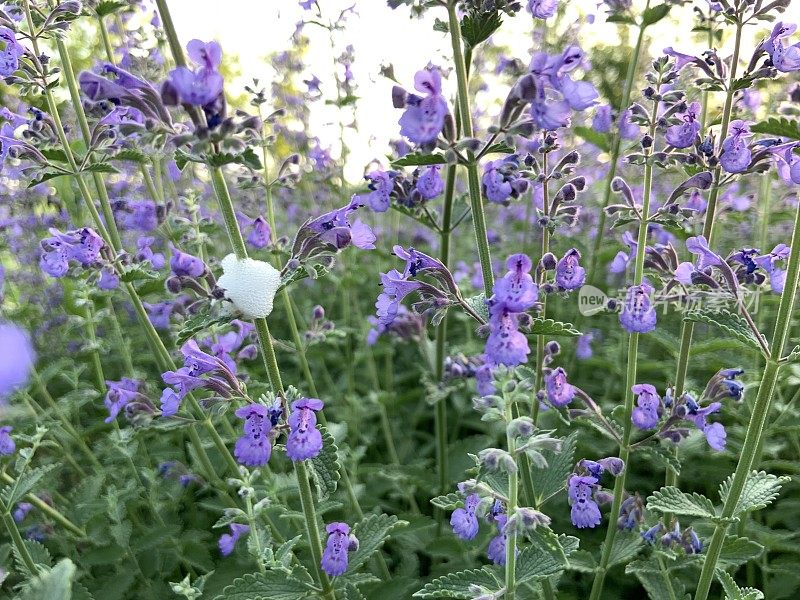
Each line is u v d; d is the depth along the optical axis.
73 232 0.24
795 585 0.24
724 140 0.19
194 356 0.17
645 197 0.20
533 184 0.23
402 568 0.26
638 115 0.20
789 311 0.16
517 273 0.15
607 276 0.43
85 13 0.25
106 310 0.31
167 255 0.34
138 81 0.15
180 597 0.25
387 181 0.24
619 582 0.25
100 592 0.25
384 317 0.18
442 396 0.27
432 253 0.51
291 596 0.17
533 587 0.18
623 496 0.21
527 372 0.23
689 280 0.19
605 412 0.32
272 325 0.46
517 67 0.22
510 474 0.15
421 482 0.29
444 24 0.19
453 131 0.16
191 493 0.30
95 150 0.24
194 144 0.15
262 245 0.28
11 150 0.23
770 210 0.34
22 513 0.27
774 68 0.18
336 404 0.37
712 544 0.18
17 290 0.38
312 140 0.50
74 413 0.34
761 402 0.17
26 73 0.24
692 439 0.24
